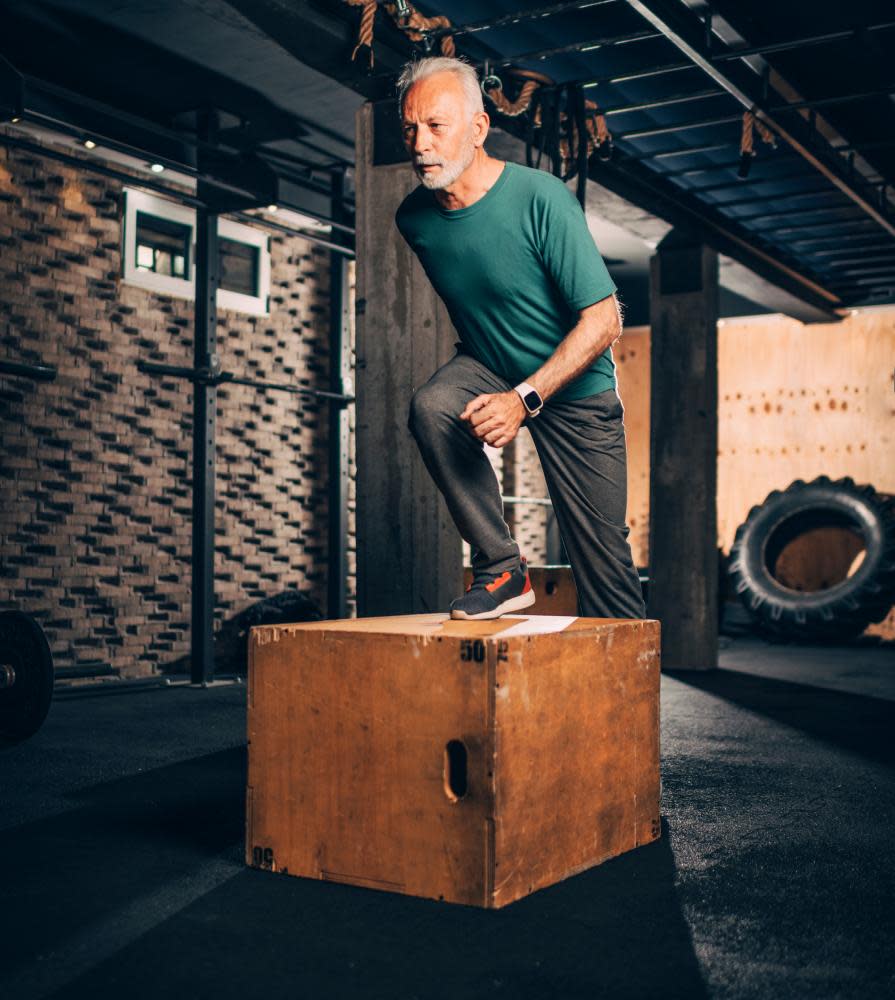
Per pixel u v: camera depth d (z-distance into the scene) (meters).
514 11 5.04
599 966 2.04
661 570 8.00
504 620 2.75
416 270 4.56
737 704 5.97
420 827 2.38
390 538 4.55
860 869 2.71
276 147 7.34
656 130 6.09
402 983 1.95
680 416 7.98
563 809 2.54
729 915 2.34
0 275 6.31
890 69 5.72
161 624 7.24
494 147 5.86
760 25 5.26
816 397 10.81
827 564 10.74
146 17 5.42
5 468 6.35
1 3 5.29
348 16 4.55
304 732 2.55
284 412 8.17
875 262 9.18
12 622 4.65
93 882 2.55
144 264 7.21
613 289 2.79
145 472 7.14
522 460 10.75
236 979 1.97
